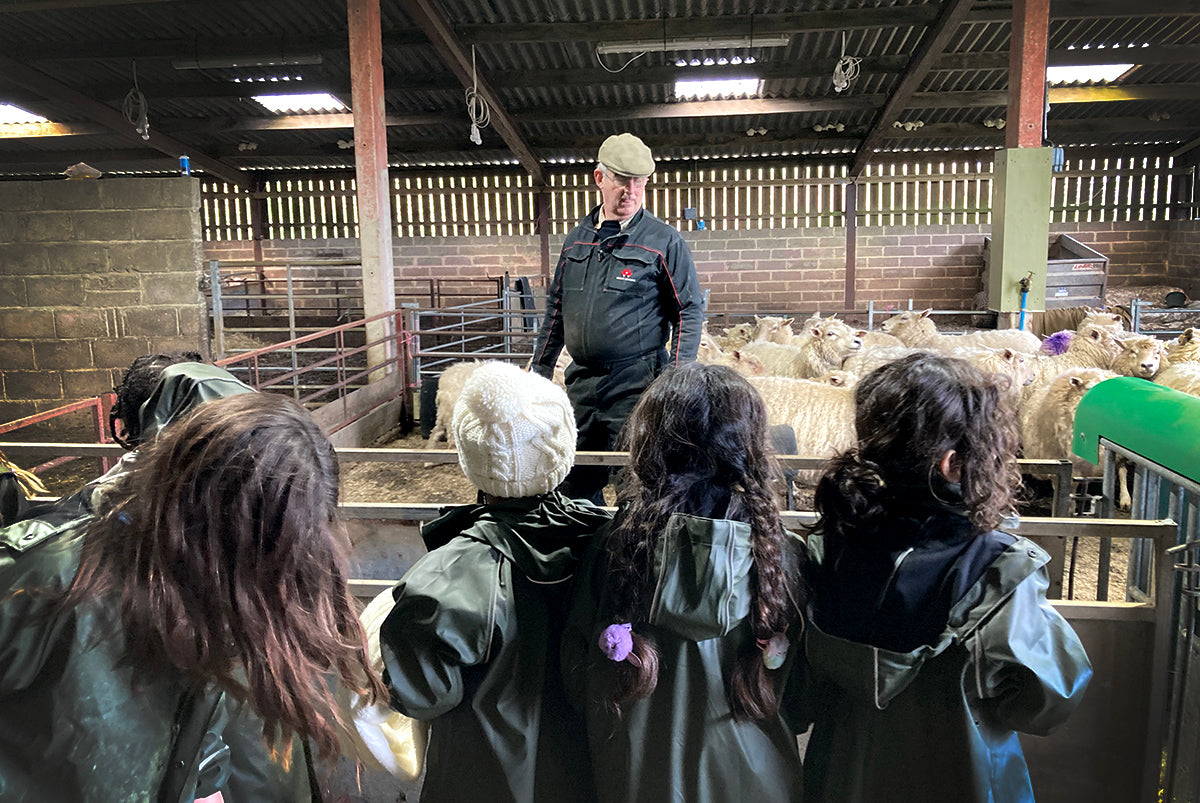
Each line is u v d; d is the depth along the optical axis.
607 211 3.08
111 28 10.26
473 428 1.35
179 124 13.82
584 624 1.34
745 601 1.23
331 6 9.66
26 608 0.98
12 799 0.99
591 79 11.73
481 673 1.34
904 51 11.33
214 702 1.10
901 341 8.53
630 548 1.26
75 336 8.91
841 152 15.83
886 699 1.27
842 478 1.32
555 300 3.28
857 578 1.31
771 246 16.14
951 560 1.25
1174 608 1.80
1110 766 1.89
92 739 1.00
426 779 1.42
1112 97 12.52
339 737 1.55
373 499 5.80
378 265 8.12
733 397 1.29
